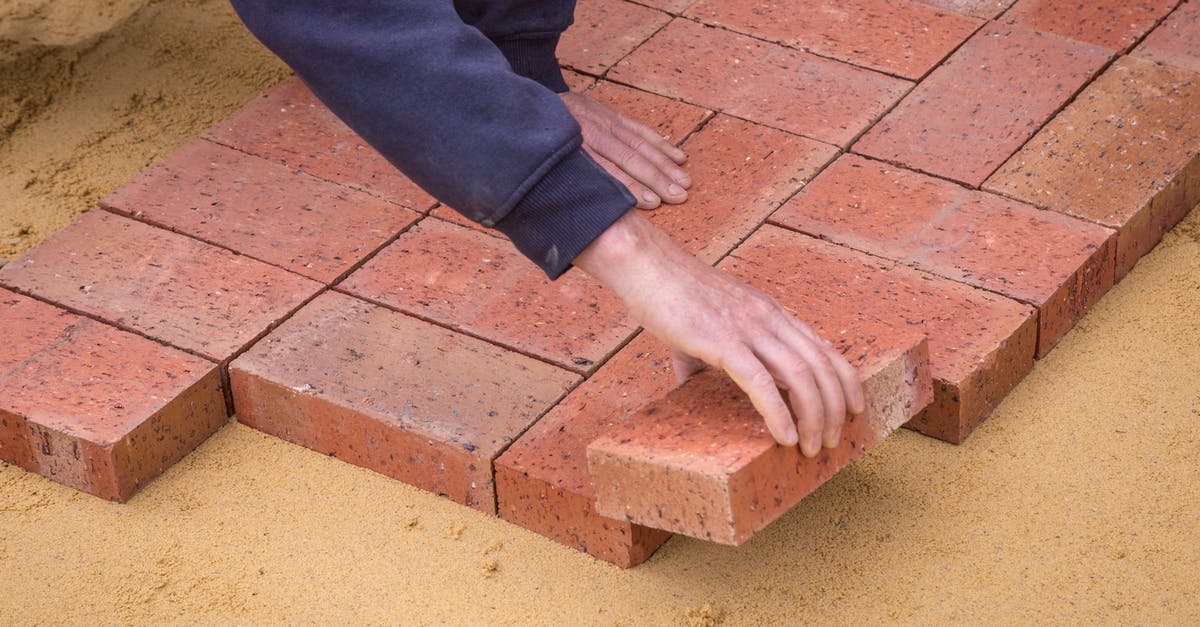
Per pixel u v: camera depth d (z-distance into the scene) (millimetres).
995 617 2320
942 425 2648
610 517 2309
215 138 3352
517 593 2432
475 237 3055
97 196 3426
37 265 3012
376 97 1957
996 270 2850
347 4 1980
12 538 2592
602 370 2711
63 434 2623
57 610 2445
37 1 4047
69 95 3777
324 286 2939
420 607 2416
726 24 3645
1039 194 3041
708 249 2959
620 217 1959
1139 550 2418
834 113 3318
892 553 2447
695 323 1950
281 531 2578
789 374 1957
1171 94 3318
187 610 2434
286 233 3072
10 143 3619
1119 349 2844
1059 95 3324
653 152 3145
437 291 2914
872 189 3090
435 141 1938
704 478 2053
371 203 3150
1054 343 2855
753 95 3393
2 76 3814
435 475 2621
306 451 2758
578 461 2510
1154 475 2559
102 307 2904
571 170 1944
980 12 3656
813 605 2365
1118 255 2971
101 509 2643
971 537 2467
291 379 2717
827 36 3576
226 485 2684
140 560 2535
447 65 1955
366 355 2771
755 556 2465
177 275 2977
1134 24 3572
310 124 3393
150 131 3652
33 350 2809
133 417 2650
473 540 2543
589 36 3631
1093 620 2303
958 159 3150
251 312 2879
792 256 2914
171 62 3896
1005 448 2641
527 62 3070
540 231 1964
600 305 2861
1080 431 2662
